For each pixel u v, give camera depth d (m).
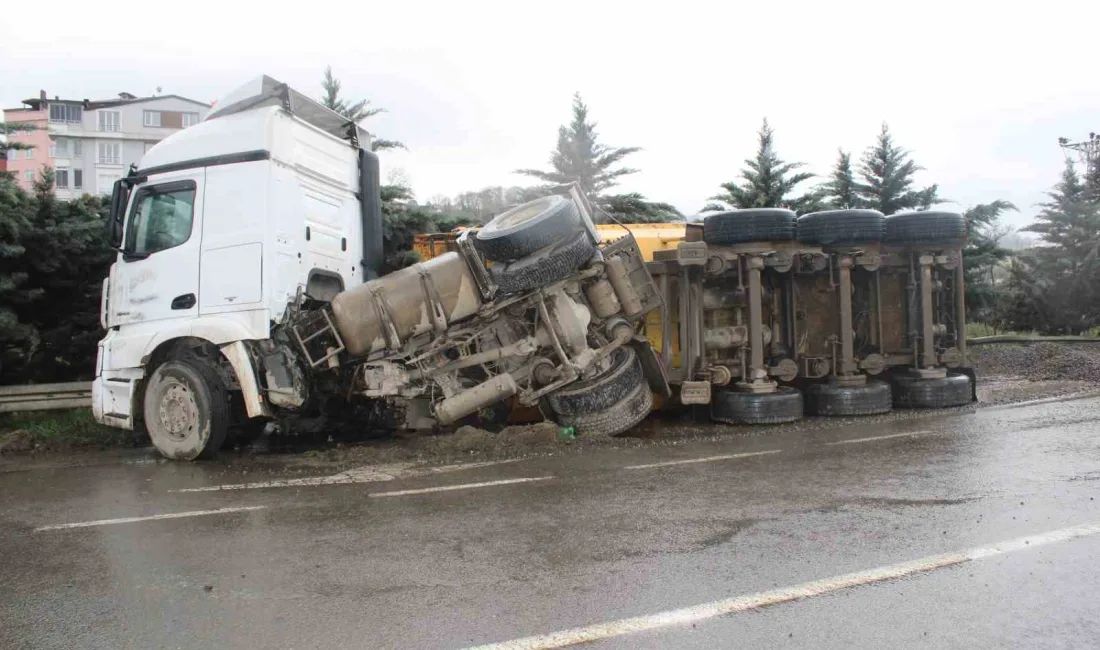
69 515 5.95
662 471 6.85
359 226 9.84
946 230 10.21
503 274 8.28
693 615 3.66
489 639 3.46
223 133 8.39
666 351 9.86
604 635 3.48
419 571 4.37
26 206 10.81
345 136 9.91
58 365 12.01
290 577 4.34
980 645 3.30
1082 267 24.55
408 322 8.30
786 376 9.84
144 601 4.04
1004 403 10.31
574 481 6.56
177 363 8.30
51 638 3.61
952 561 4.27
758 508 5.48
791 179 19.48
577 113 22.44
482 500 5.98
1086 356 13.90
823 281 10.34
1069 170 26.75
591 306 8.79
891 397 10.17
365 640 3.49
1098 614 3.57
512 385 8.50
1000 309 23.30
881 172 20.16
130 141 74.81
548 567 4.37
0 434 9.69
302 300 8.51
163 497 6.51
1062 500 5.43
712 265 9.55
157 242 8.62
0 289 10.37
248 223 8.16
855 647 3.31
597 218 19.30
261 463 7.98
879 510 5.32
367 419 9.30
